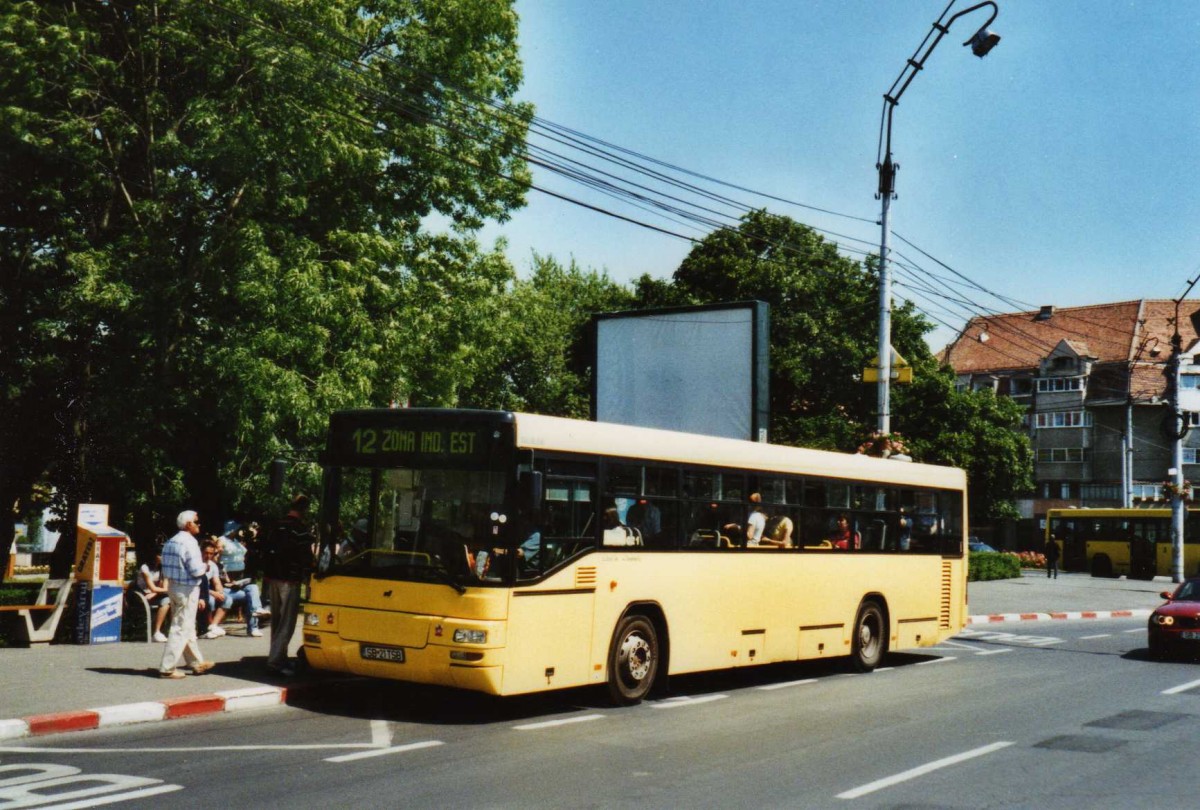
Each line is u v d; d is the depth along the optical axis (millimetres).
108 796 7785
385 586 11297
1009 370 81188
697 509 13375
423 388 25656
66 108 22531
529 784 8414
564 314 57906
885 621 16984
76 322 23297
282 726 10727
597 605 11859
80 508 16016
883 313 22531
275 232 21891
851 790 8453
